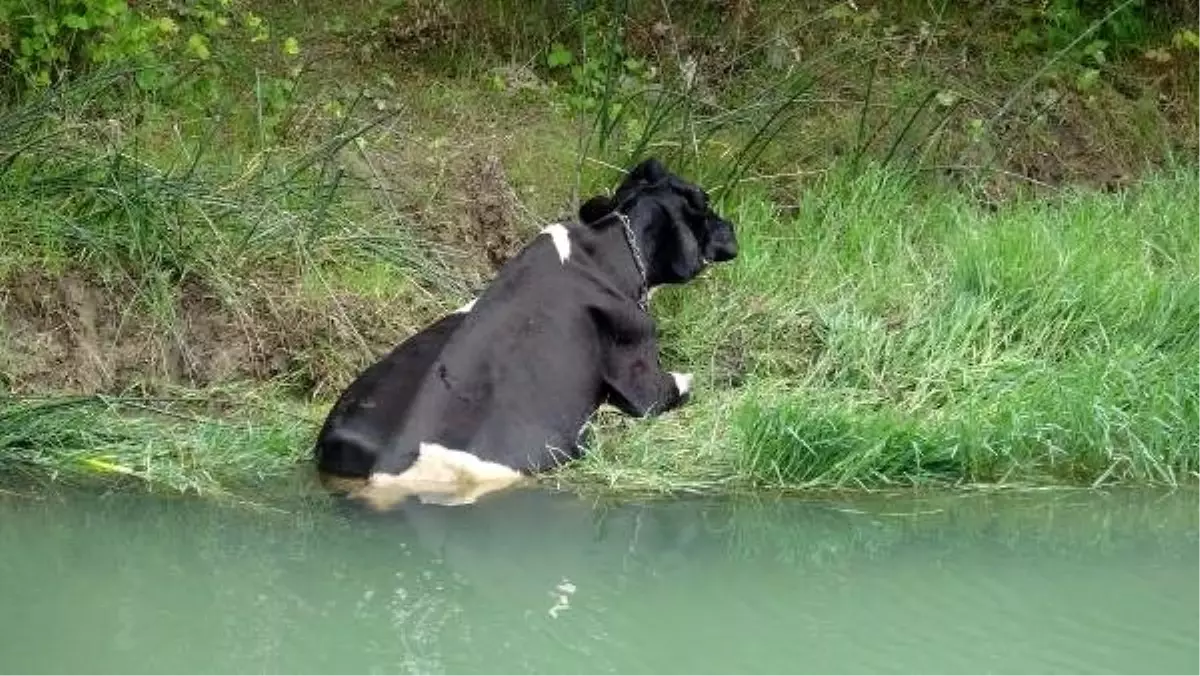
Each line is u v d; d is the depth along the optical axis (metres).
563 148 9.45
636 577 5.74
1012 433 7.06
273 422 7.25
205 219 8.00
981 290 8.27
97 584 5.50
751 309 8.25
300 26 10.37
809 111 10.05
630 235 7.57
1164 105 10.88
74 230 7.82
